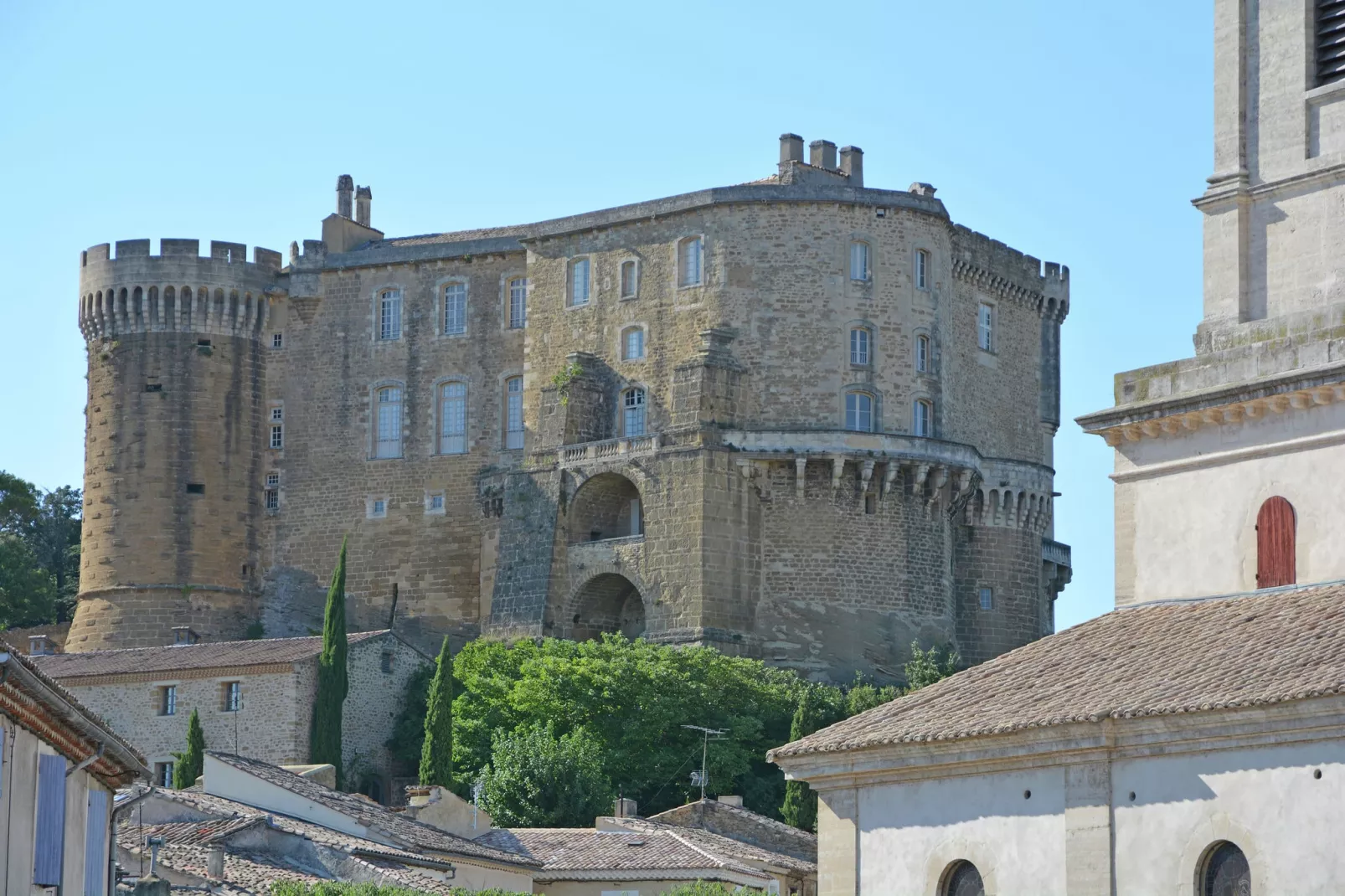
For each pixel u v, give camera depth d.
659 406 123.62
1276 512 47.47
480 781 98.19
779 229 122.19
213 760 74.31
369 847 68.25
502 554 125.31
